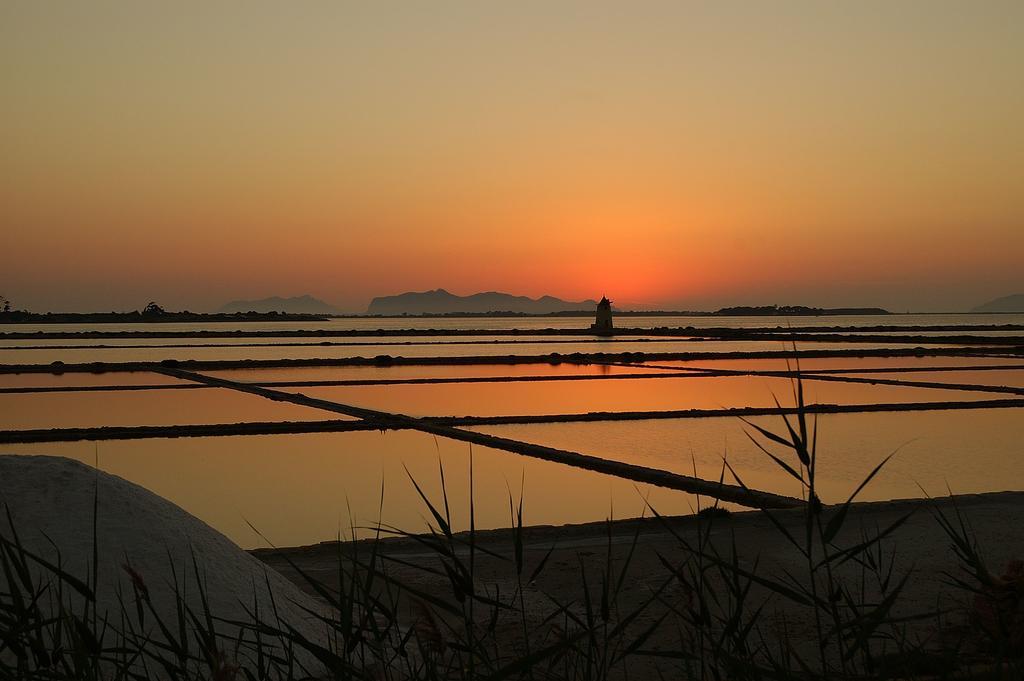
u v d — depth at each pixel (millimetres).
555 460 14188
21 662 2566
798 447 2330
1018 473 12875
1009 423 18172
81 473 5344
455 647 2404
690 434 16719
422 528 9672
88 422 18219
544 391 24953
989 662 3180
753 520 9023
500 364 36188
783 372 30922
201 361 35594
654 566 7359
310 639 4895
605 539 8641
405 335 70375
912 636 5152
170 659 4234
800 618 5648
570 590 6773
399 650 2572
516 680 3850
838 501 10781
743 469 13156
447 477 12773
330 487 12070
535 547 8359
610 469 13148
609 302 70312
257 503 11117
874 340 57250
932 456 14250
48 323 130500
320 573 7551
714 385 26891
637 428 17578
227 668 2486
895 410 20297
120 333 67000
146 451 14906
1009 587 4113
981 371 32125
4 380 27656
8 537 4797
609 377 29234
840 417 19094
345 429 17469
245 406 21000
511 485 12203
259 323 150625
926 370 32438
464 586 2414
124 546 4938
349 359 36844
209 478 12656
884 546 7555
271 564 7996
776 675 2494
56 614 4316
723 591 6316
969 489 11680
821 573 6715
